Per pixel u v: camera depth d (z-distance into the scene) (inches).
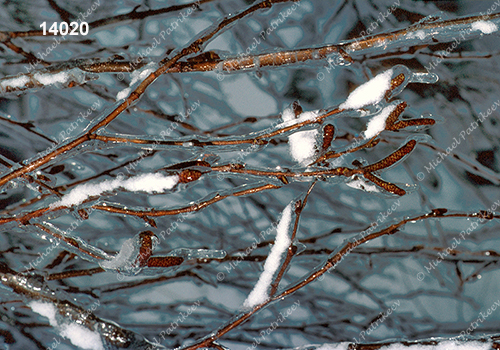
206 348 52.1
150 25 65.4
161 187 50.8
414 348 51.3
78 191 51.3
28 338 55.9
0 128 62.1
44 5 62.7
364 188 51.2
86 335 52.1
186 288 72.0
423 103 72.4
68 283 65.2
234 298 71.9
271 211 75.6
